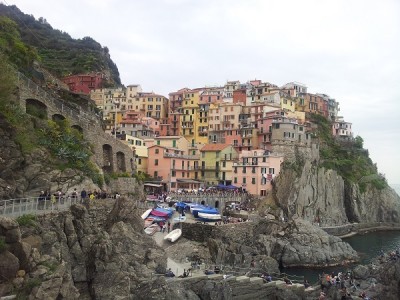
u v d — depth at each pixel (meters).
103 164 82.50
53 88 85.12
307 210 126.25
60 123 67.88
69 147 62.41
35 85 64.56
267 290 53.81
